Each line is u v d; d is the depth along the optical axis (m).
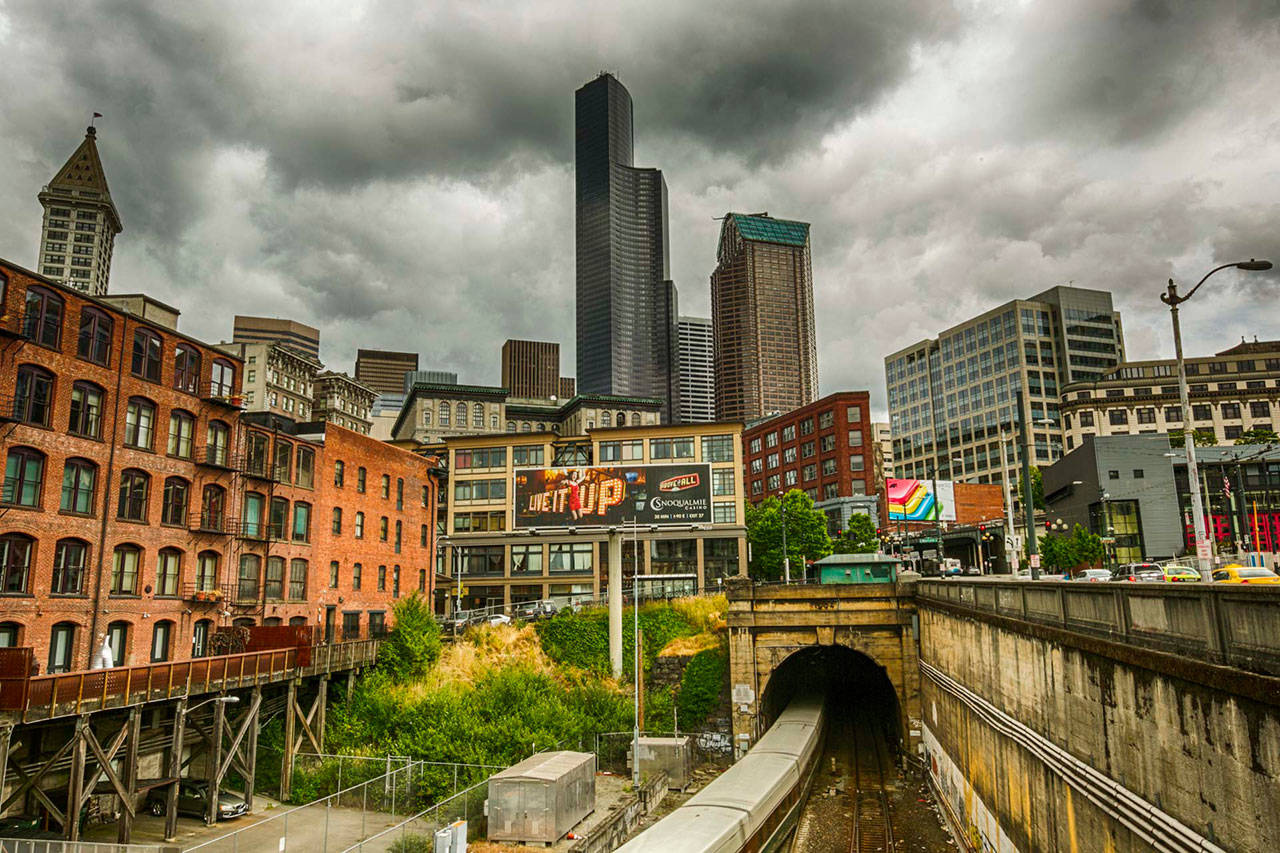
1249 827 11.99
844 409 112.06
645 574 78.44
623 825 33.91
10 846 26.05
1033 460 155.88
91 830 32.62
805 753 39.06
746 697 47.72
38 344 33.31
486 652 52.72
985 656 28.27
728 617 48.62
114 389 36.84
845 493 109.31
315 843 30.73
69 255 166.50
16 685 25.53
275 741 41.09
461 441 86.94
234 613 42.97
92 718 33.78
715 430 82.06
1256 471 86.19
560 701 46.28
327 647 42.66
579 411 117.56
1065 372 161.12
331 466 52.38
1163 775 14.73
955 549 107.69
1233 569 36.56
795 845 32.66
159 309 45.50
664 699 49.62
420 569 63.84
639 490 58.91
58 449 33.94
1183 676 13.74
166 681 31.53
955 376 177.00
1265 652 11.80
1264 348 150.62
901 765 45.16
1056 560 73.88
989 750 27.45
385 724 43.28
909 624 46.22
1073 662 19.23
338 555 52.66
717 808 28.67
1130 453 86.31
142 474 38.22
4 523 31.39
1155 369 141.75
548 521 59.50
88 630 34.56
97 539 35.44
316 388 141.62
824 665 70.06
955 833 32.66
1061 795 19.97
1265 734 11.55
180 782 34.22
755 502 130.38
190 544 40.56
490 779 32.78
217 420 43.03
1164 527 84.31
